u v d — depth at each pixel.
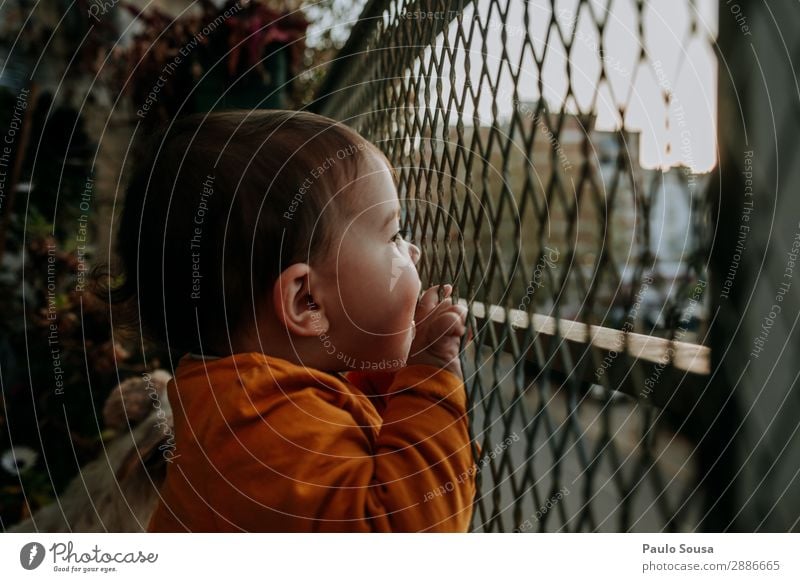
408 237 0.76
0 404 1.53
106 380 1.59
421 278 0.70
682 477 0.32
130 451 1.00
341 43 1.44
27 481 1.46
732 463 0.29
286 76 1.41
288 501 0.54
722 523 0.30
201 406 0.59
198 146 0.63
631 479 0.34
